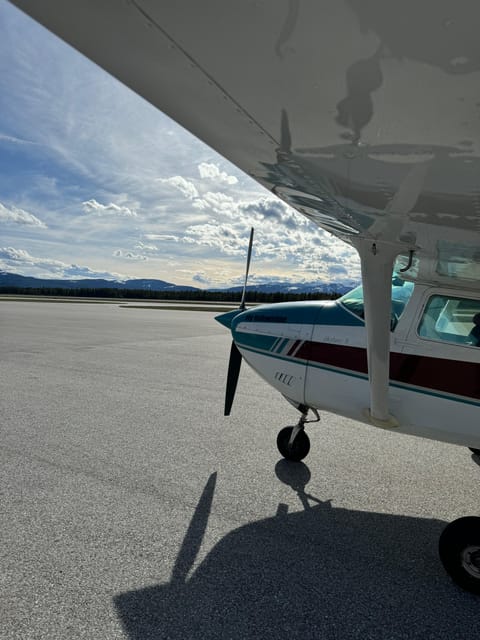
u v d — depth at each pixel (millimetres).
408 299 2936
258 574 2342
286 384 3404
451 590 2291
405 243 1966
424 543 2744
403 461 4059
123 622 1943
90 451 4035
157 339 12773
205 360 9219
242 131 1169
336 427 5012
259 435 4637
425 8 651
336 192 1493
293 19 714
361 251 2086
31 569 2303
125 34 834
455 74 798
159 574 2303
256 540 2684
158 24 782
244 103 1017
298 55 812
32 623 1922
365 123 1006
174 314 25062
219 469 3729
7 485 3297
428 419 2820
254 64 860
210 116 1117
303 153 1224
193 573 2324
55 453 3959
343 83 875
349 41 753
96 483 3373
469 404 2719
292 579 2314
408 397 2850
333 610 2082
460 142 1034
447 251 2037
